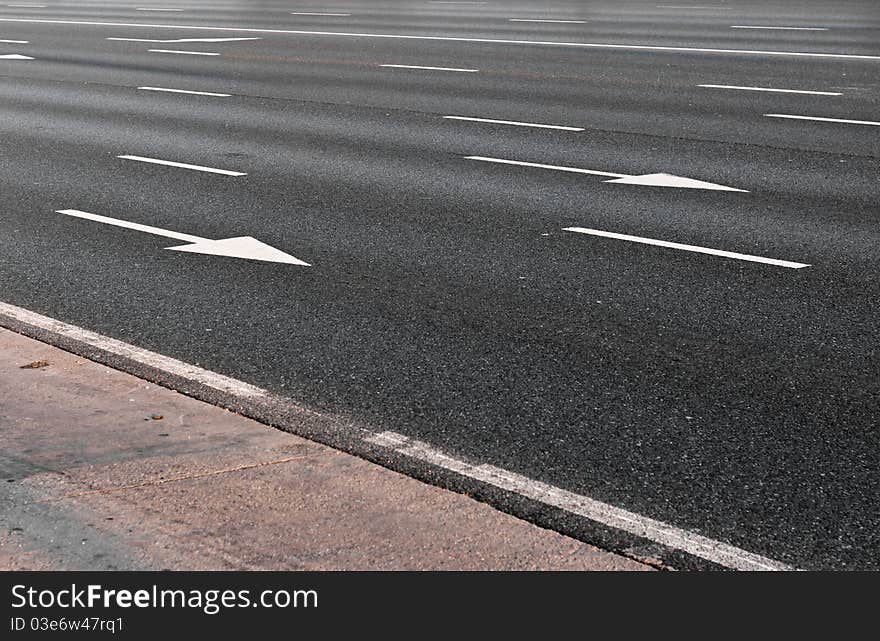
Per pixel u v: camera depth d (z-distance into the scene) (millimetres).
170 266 9898
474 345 7926
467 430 6582
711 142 15188
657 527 5492
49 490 5785
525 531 5395
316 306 8805
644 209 11664
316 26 33281
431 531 5391
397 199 12273
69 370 7441
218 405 6973
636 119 17016
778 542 5367
